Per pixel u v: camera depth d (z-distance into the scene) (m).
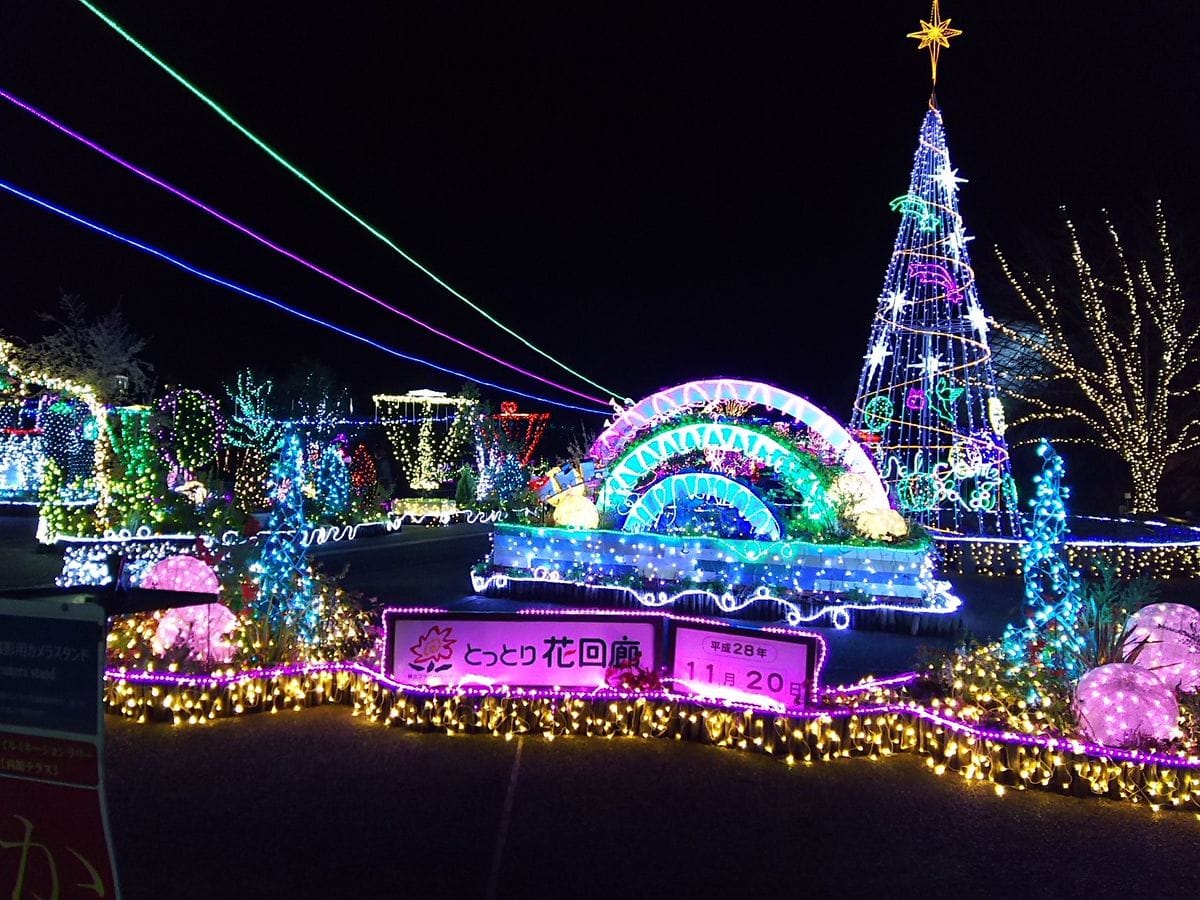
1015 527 18.11
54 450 23.39
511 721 6.66
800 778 5.95
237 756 6.07
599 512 13.84
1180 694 6.51
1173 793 5.61
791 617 12.02
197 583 7.64
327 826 4.98
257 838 4.81
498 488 25.75
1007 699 6.66
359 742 6.40
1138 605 7.74
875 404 17.86
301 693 7.21
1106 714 5.95
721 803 5.47
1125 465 25.67
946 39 16.94
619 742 6.54
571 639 7.00
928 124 17.19
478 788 5.59
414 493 30.67
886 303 17.59
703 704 6.61
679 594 12.52
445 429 30.58
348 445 26.67
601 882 4.41
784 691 6.63
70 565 14.01
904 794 5.72
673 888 4.38
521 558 13.50
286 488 8.12
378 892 4.25
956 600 11.91
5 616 3.13
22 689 3.11
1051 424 25.59
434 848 4.73
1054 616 7.12
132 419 17.72
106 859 3.03
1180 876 4.68
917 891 4.45
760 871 4.59
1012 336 24.95
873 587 12.09
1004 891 4.47
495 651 6.97
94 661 3.04
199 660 7.22
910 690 7.31
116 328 19.16
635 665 6.96
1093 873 4.70
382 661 7.16
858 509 12.81
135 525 16.88
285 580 7.88
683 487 13.26
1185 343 23.36
